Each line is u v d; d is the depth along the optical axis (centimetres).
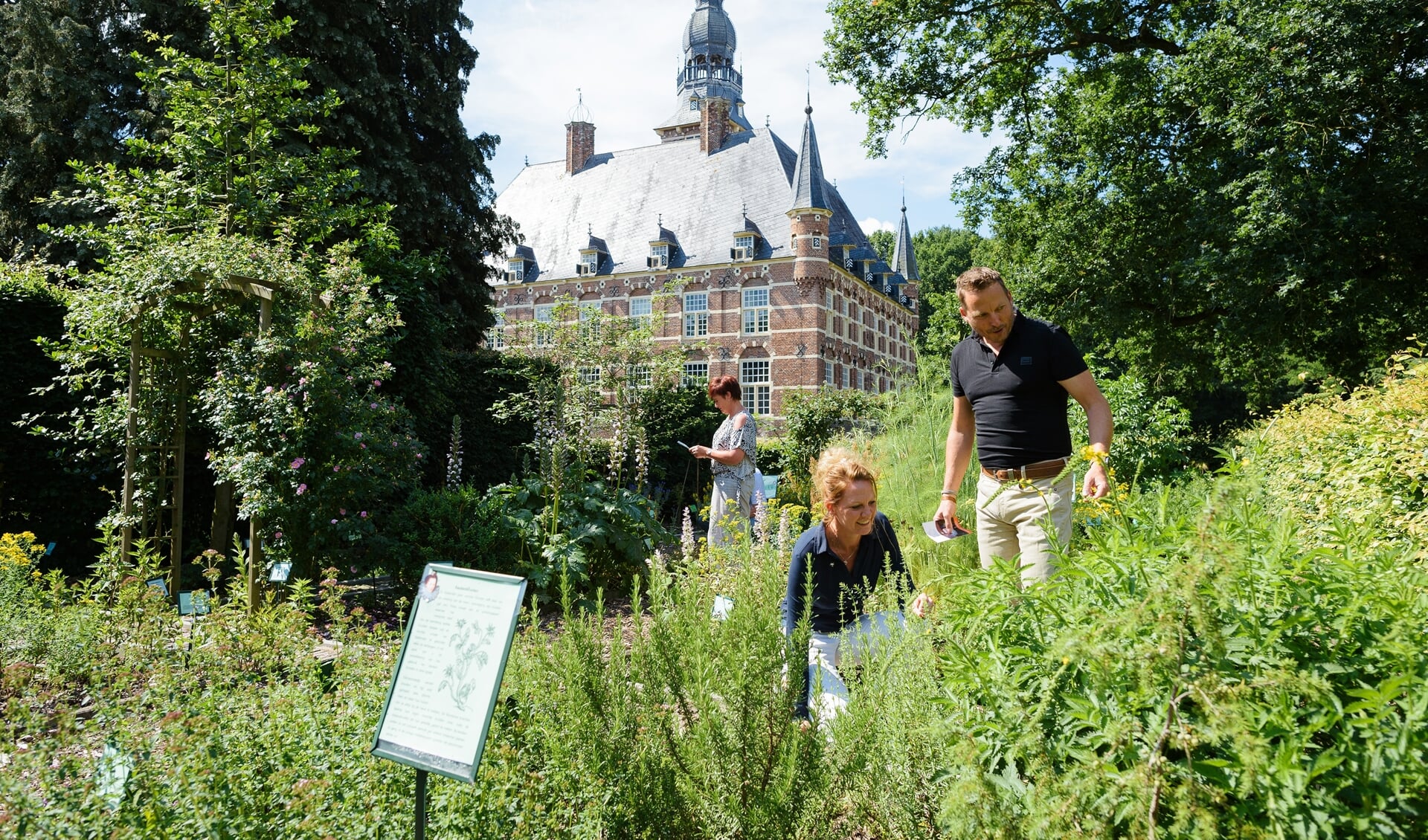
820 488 269
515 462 1382
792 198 3697
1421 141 948
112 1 1341
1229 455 176
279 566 479
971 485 448
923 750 168
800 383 3531
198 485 736
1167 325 1204
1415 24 906
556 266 4203
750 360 3675
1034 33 1261
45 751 172
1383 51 944
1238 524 156
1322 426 394
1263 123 1023
